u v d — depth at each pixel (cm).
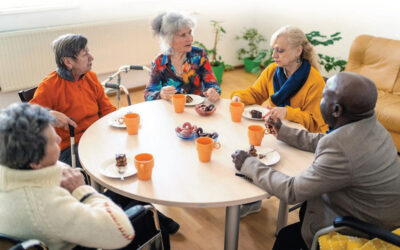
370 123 119
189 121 178
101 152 148
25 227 95
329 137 120
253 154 145
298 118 181
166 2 416
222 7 478
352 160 114
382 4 368
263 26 513
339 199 126
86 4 358
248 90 222
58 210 94
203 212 222
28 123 91
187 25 212
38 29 328
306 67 200
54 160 100
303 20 456
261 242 197
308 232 138
